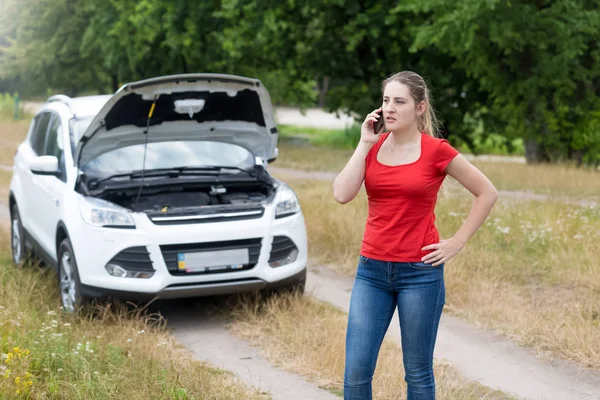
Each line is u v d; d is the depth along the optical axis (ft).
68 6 99.66
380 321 11.37
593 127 63.72
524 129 63.41
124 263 19.65
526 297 22.11
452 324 20.30
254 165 23.70
